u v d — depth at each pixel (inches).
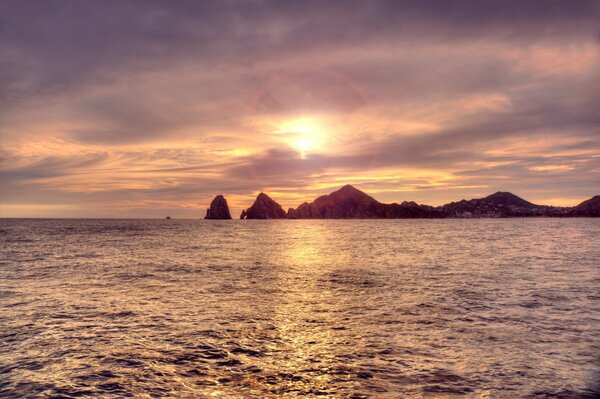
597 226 6683.1
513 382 415.8
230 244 2714.1
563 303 795.4
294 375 438.3
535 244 2532.0
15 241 2753.4
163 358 491.5
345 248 2317.9
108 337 577.0
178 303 810.2
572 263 1487.5
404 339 564.7
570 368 454.3
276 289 972.6
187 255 1894.7
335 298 858.1
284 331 607.5
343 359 486.3
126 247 2356.1
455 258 1685.5
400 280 1103.6
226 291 946.7
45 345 541.6
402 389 400.8
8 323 652.7
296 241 3075.8
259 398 383.6
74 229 5088.6
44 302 817.5
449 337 573.0
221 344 545.6
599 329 613.3
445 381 419.5
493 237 3447.3
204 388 406.0
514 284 1022.4
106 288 986.1
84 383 418.0
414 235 3946.9
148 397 385.7
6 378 431.2
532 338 567.5
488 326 629.9
